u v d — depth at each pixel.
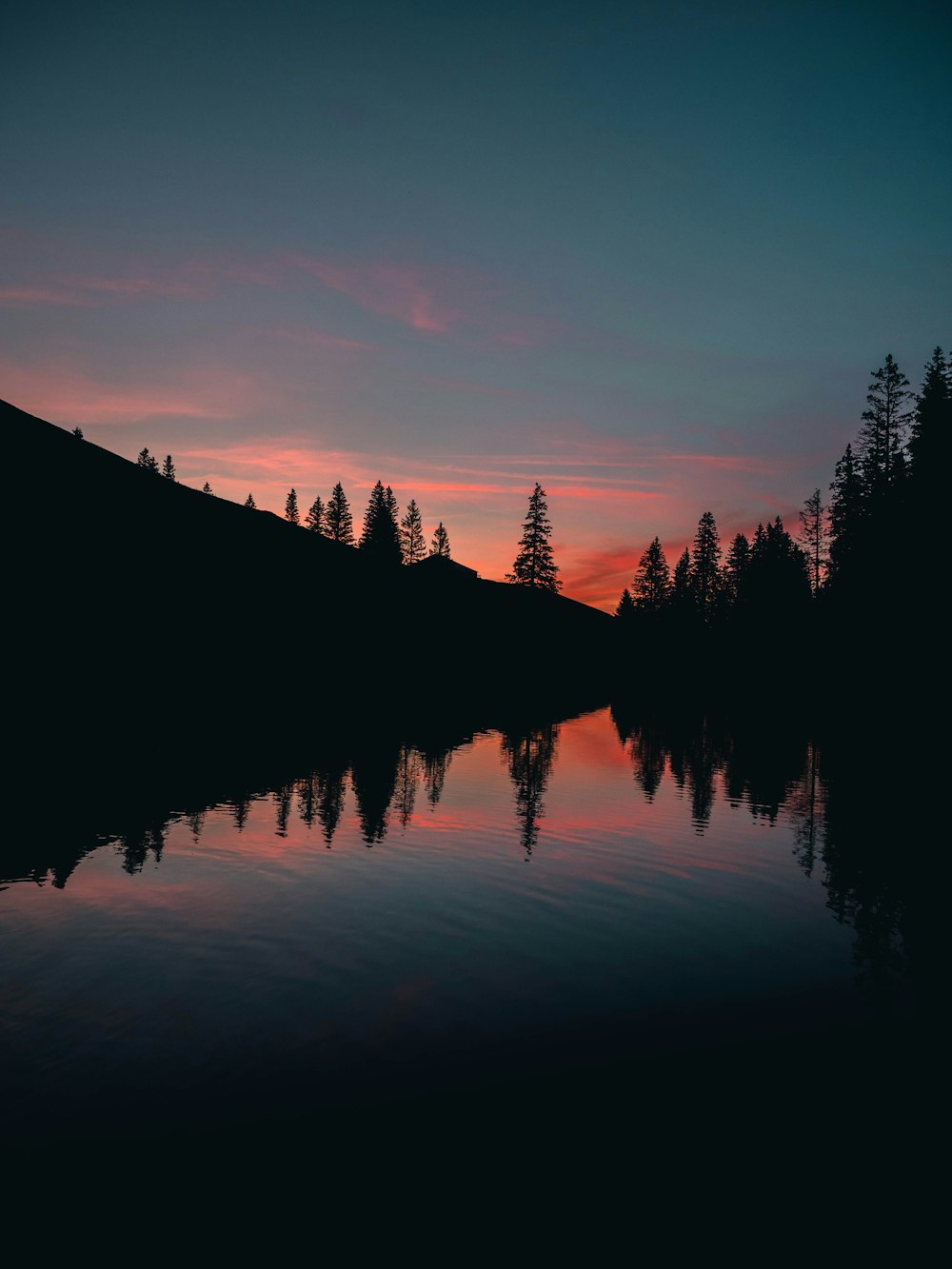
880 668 45.38
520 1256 3.95
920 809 17.11
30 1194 4.39
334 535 104.38
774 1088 5.59
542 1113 5.24
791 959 8.19
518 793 18.62
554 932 8.94
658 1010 6.89
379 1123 5.08
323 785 18.97
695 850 13.09
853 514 51.22
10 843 12.72
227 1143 4.86
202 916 9.29
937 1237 4.13
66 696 33.84
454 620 86.31
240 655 50.66
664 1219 4.23
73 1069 5.71
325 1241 4.05
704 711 49.97
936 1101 5.43
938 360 45.38
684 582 108.88
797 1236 4.11
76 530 53.12
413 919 9.30
